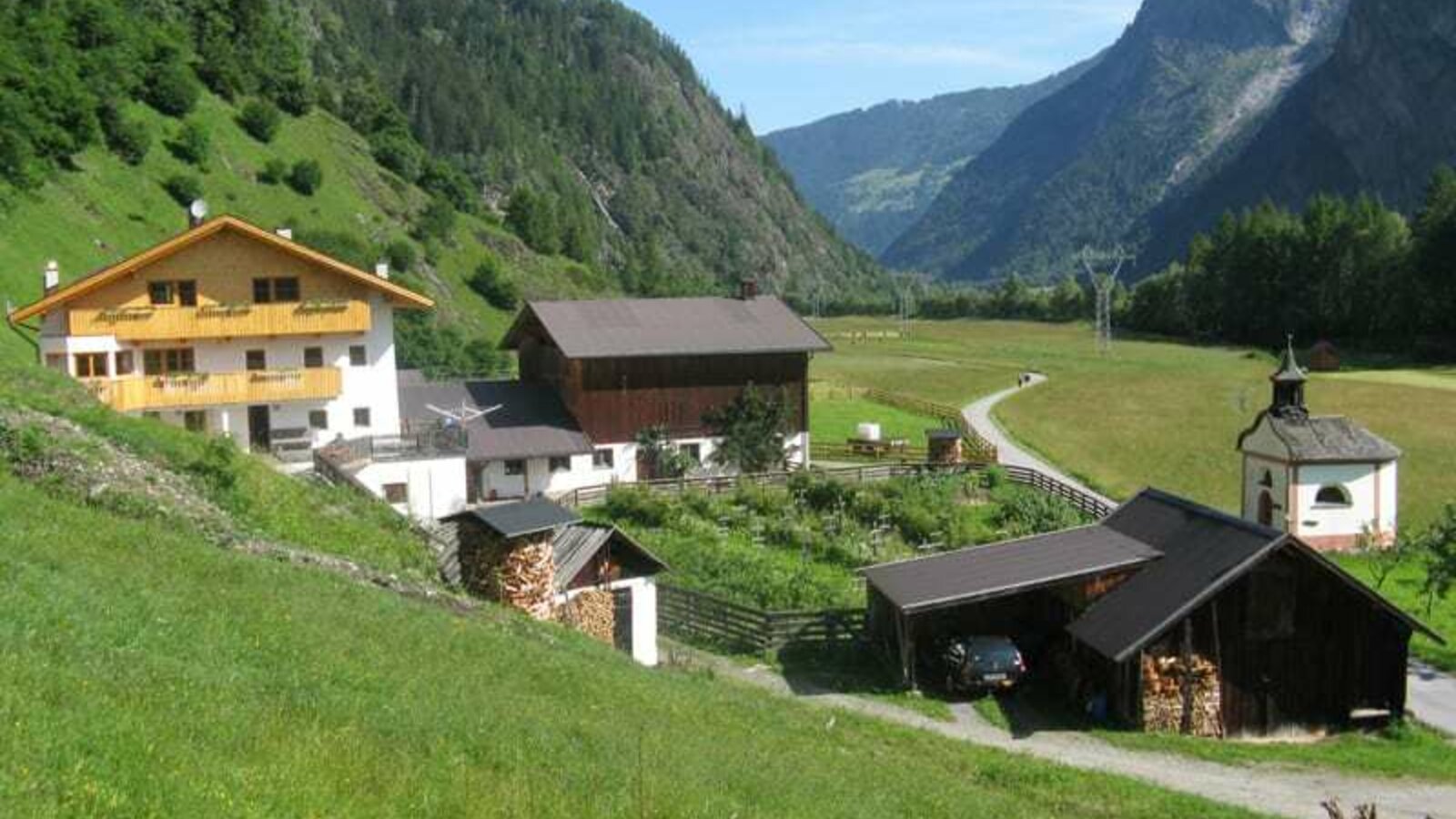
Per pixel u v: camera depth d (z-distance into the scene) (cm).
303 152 14638
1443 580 4666
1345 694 3516
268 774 1252
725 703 2600
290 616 2058
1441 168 16338
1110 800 2577
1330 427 5866
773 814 1672
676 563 5003
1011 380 12975
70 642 1509
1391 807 2838
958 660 3669
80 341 5684
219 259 5978
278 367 6188
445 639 2270
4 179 8519
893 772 2298
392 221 14988
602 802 1512
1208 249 19262
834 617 4122
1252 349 16612
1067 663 3728
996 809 2180
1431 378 12075
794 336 7500
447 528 4228
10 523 2150
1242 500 6275
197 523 2805
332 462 5109
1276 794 2927
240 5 15688
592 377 7100
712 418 7344
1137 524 4088
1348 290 15925
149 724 1283
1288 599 3484
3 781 1034
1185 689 3438
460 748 1584
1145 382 12412
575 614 3406
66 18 11700
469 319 13888
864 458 8175
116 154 10925
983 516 6197
